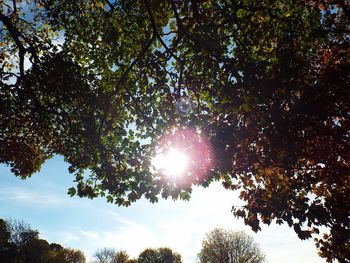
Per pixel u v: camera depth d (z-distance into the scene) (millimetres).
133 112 13008
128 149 12297
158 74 11773
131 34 12773
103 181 11719
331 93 10141
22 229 78125
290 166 11086
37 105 11812
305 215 10109
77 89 12086
